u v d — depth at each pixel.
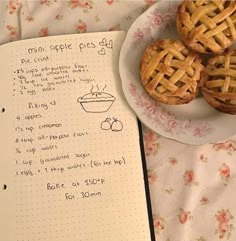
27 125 0.59
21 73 0.61
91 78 0.61
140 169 0.57
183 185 0.58
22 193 0.56
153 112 0.59
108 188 0.57
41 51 0.62
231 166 0.59
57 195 0.56
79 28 0.65
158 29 0.63
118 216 0.56
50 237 0.55
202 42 0.57
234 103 0.56
